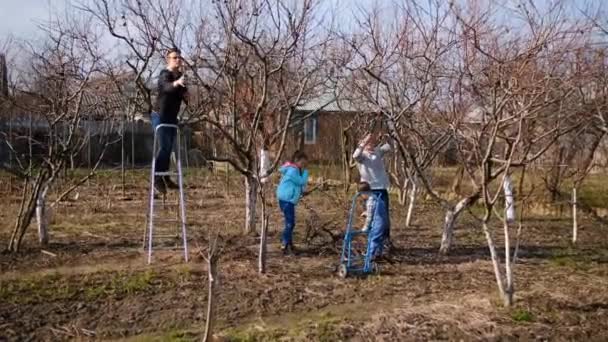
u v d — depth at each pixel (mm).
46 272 7250
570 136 12555
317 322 5582
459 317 5730
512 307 6031
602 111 8953
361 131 12688
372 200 7605
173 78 7602
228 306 6043
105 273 7121
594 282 7250
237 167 7266
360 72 10344
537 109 6219
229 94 8680
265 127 8648
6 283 6680
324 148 20297
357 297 6461
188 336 5188
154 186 7953
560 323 5688
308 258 8102
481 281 7160
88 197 14242
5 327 5379
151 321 5598
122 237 9523
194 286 6629
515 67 6824
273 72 7234
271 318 5773
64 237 9461
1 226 10367
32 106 11172
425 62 10211
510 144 7234
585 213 13172
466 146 9000
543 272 7738
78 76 8781
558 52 6984
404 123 9398
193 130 13141
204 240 9180
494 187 12727
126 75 10148
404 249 9094
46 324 5504
